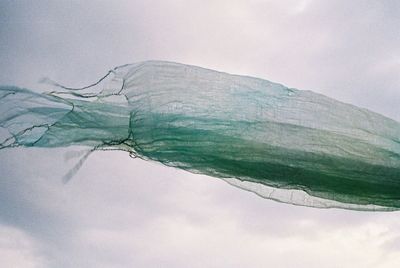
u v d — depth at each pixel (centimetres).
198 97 280
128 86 281
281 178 280
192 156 277
